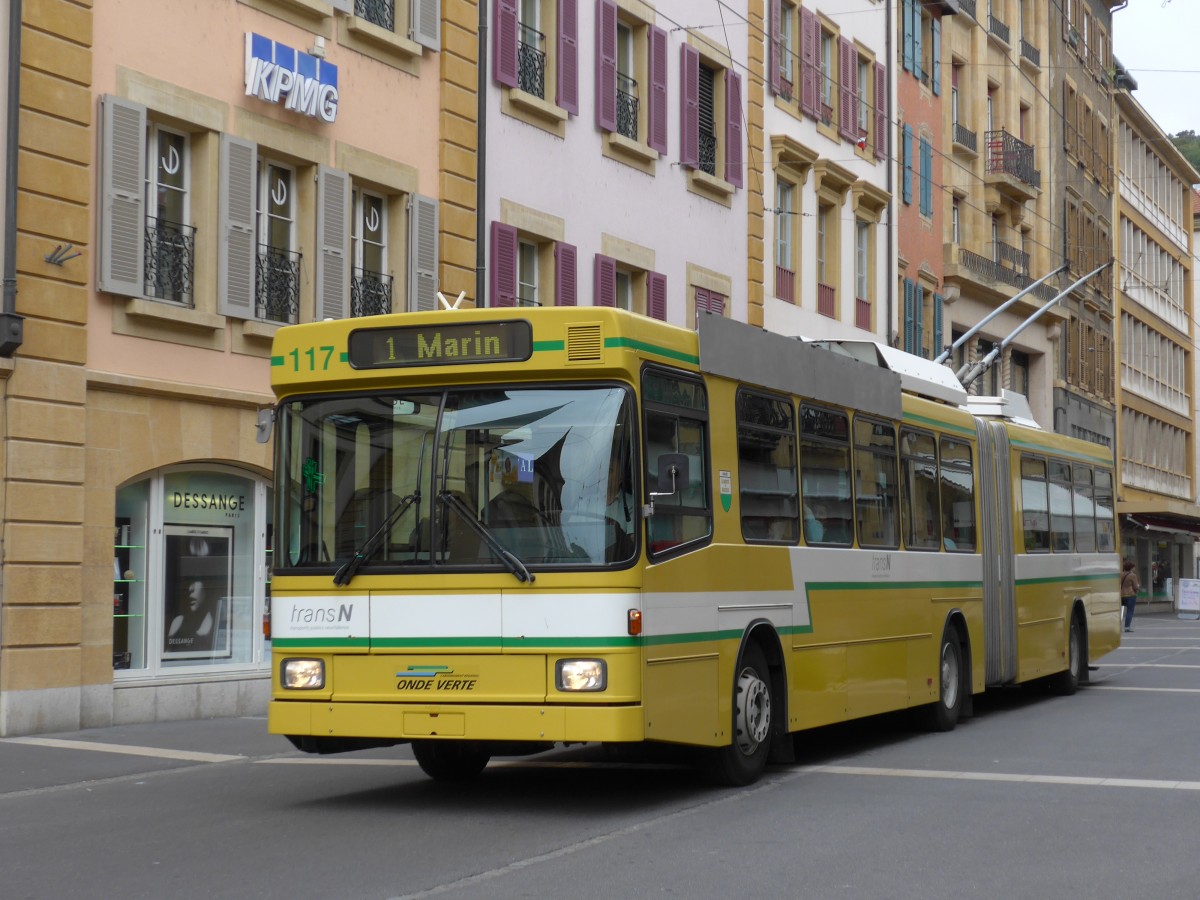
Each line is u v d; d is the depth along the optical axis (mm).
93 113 17750
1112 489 24734
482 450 10805
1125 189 68562
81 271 17500
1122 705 19594
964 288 45656
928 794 11750
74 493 17297
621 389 10664
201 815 11180
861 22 37781
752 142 31938
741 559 12086
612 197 27375
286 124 20422
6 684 16484
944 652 16719
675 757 14258
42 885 8656
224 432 19266
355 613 10922
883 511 15266
